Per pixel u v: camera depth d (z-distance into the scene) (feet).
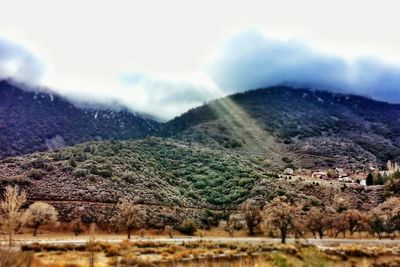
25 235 234.99
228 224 310.24
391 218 297.53
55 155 407.85
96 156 415.44
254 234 294.25
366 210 357.82
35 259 128.47
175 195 375.45
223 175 446.19
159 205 331.57
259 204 345.72
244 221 315.99
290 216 251.39
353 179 510.99
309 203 346.74
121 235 262.88
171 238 252.01
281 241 235.40
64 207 286.87
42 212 249.96
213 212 349.82
